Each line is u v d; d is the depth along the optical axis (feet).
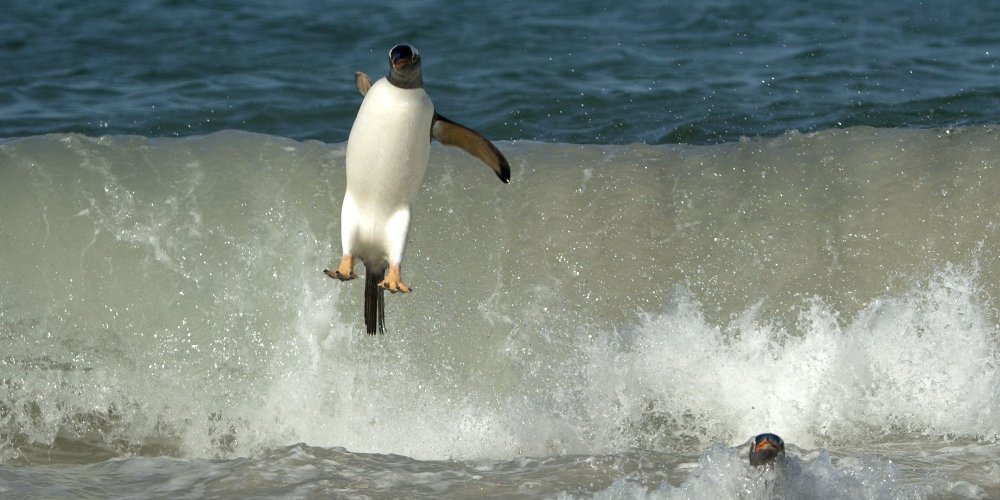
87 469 80.89
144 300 98.89
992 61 164.35
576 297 100.22
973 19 183.32
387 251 61.82
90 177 103.81
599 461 80.12
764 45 172.45
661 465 79.25
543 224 103.40
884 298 100.01
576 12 190.08
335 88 156.87
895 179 106.63
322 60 168.35
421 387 96.58
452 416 95.25
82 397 96.27
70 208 101.76
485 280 100.63
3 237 100.22
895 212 104.17
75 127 140.15
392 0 195.62
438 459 91.25
